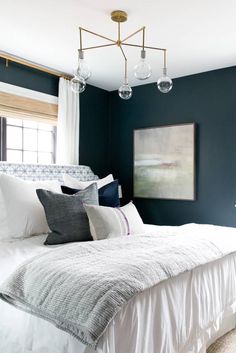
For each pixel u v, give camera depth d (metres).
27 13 2.29
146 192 3.99
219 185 3.45
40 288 1.45
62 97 3.56
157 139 3.90
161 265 1.58
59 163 3.54
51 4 2.17
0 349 1.64
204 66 3.38
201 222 3.57
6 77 3.10
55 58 3.16
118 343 1.28
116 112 4.33
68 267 1.49
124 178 4.24
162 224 3.86
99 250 1.75
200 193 3.59
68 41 2.76
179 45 2.81
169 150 3.79
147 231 2.58
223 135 3.43
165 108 3.87
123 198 4.23
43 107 3.44
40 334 1.44
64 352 1.33
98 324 1.21
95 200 2.62
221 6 2.17
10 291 1.54
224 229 2.56
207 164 3.54
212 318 2.00
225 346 2.08
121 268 1.47
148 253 1.71
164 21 2.38
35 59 3.19
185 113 3.71
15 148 3.31
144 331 1.42
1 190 2.39
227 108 3.41
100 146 4.27
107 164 4.39
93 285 1.33
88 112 4.07
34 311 1.44
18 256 1.95
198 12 2.25
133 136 4.13
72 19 2.37
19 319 1.55
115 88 4.25
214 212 3.48
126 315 1.33
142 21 2.38
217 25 2.44
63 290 1.37
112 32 2.57
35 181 2.81
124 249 1.79
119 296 1.29
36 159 3.52
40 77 3.43
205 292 1.93
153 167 3.93
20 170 2.97
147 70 2.05
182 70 3.52
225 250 2.11
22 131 3.38
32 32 2.59
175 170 3.74
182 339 1.69
